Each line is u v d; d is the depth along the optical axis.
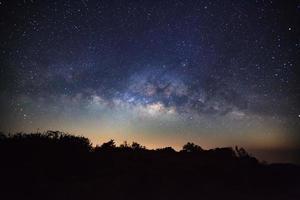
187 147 12.94
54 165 8.95
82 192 7.43
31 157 9.20
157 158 10.90
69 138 10.74
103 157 10.23
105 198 7.20
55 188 7.58
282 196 8.58
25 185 7.59
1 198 6.84
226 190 8.66
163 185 8.34
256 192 8.83
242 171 10.44
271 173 10.72
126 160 10.27
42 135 10.60
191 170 9.87
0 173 8.09
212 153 12.36
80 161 9.45
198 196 7.91
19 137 10.19
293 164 12.28
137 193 7.71
